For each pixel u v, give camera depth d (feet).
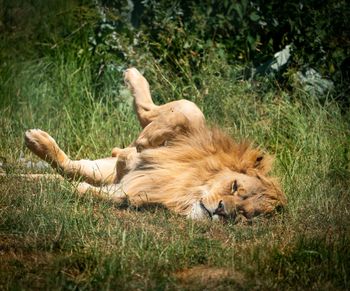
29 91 53.21
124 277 27.35
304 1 53.06
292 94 50.88
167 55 52.95
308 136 45.98
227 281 27.68
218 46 51.83
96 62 54.75
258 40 52.75
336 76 51.55
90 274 27.73
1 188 36.42
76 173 38.70
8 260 29.14
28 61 55.93
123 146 47.26
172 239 31.12
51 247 30.04
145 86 40.45
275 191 36.32
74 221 32.60
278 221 35.42
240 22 53.72
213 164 35.94
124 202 36.32
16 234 31.71
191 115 36.88
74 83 53.31
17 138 47.55
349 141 46.47
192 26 53.36
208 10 53.67
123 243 30.19
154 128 36.91
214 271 28.89
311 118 47.75
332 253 29.76
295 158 43.45
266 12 53.67
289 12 52.95
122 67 53.47
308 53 51.88
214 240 31.40
